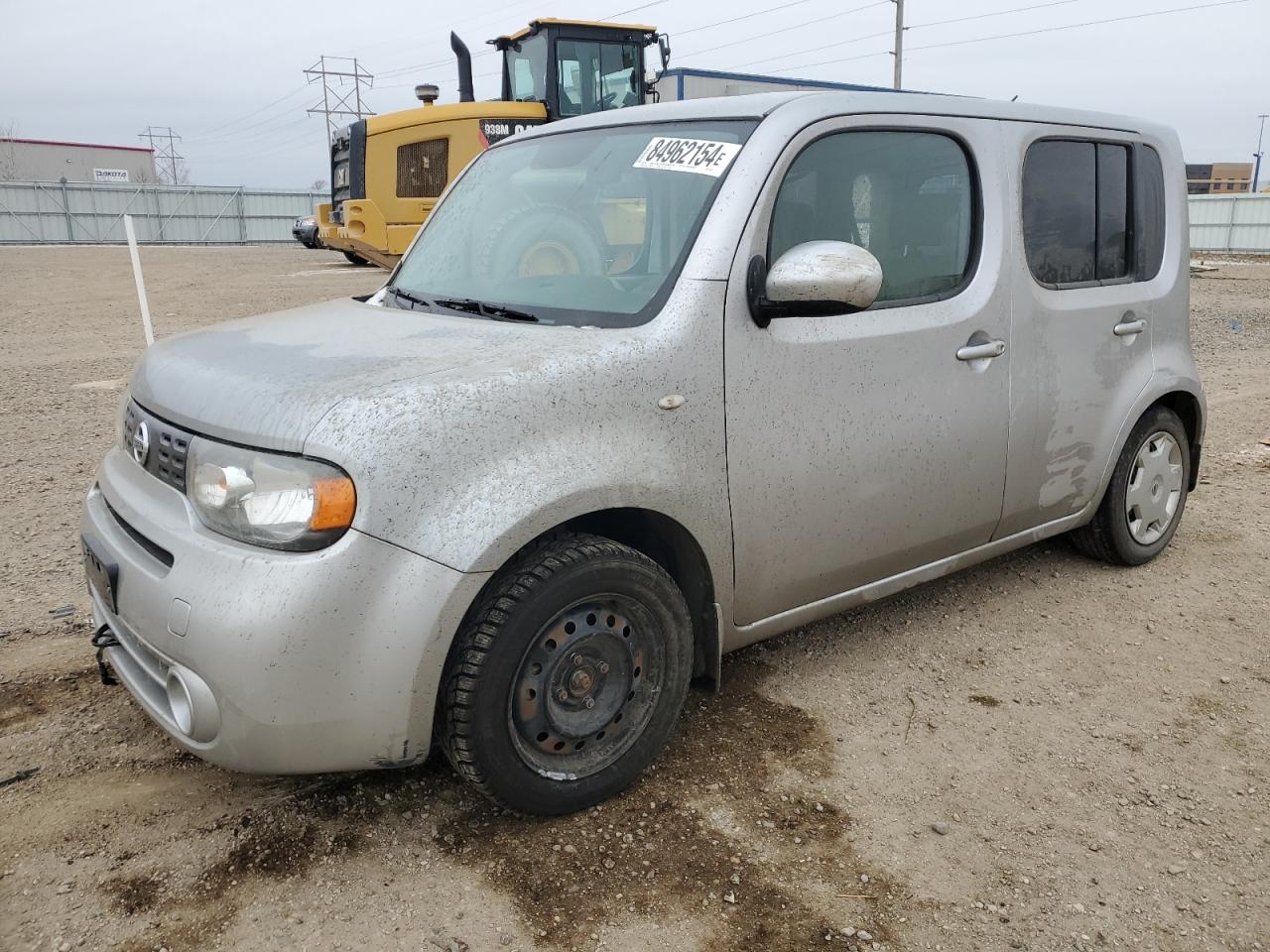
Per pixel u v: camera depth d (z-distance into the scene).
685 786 2.90
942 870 2.57
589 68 13.84
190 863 2.54
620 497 2.61
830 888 2.50
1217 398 8.68
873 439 3.20
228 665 2.28
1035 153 3.76
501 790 2.58
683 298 2.79
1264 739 3.19
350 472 2.29
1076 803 2.85
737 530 2.92
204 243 49.34
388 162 14.41
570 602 2.58
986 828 2.74
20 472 6.08
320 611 2.28
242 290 18.22
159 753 3.02
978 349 3.46
